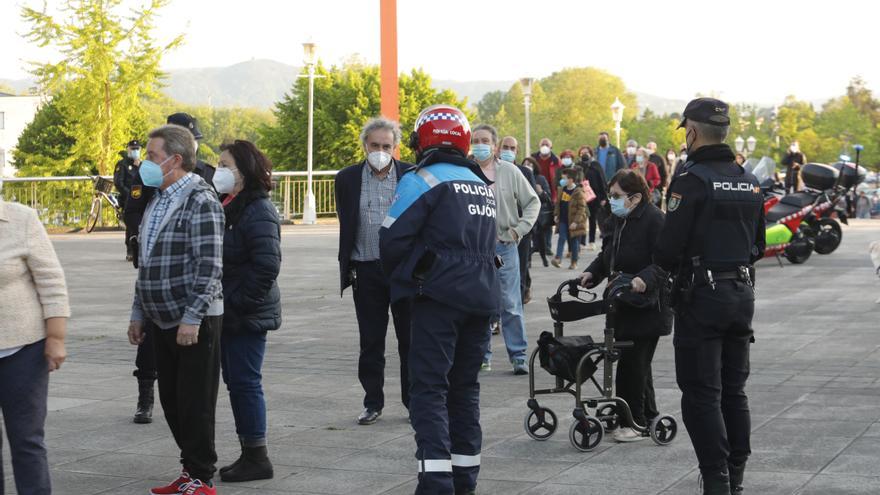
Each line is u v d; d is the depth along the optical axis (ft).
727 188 17.76
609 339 22.00
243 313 20.11
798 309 42.68
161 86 125.29
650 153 84.02
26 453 16.46
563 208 61.93
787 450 21.16
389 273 17.94
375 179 24.99
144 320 19.90
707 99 18.21
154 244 18.81
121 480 20.38
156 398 27.68
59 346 16.61
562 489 19.07
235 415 20.39
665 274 20.99
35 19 120.06
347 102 144.25
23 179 102.73
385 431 24.02
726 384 18.35
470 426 18.37
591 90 381.81
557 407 25.90
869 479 19.07
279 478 20.31
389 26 47.62
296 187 110.22
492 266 18.24
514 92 390.01
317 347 36.19
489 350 31.30
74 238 90.68
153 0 122.42
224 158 20.54
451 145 18.33
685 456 21.29
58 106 124.47
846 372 29.43
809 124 270.05
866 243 71.31
